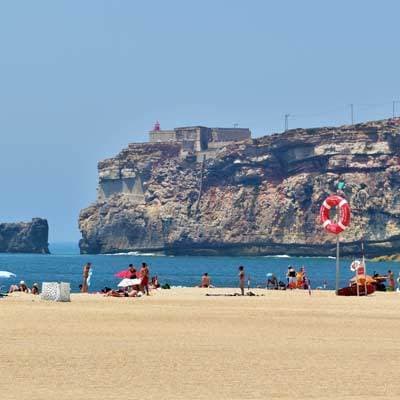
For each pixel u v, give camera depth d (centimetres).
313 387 8575
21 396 7988
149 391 8300
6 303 18238
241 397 8094
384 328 13738
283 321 14675
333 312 16775
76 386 8481
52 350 10594
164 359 10056
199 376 9062
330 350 10938
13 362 9675
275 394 8244
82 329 12888
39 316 14825
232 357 10262
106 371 9269
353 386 8638
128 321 14238
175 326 13550
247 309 17275
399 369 9581
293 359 10175
